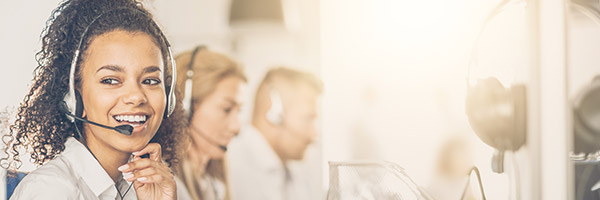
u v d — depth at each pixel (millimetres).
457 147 1131
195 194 1158
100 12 1150
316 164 1145
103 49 1149
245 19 1136
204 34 1144
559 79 892
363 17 1126
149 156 1166
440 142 1131
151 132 1161
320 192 1147
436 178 1135
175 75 1152
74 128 1164
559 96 891
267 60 1136
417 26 1124
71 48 1153
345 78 1134
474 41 1120
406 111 1134
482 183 1121
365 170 1139
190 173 1161
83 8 1151
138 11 1149
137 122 1158
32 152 1164
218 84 1146
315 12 1130
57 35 1151
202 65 1146
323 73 1133
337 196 1145
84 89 1155
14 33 1155
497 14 1112
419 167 1136
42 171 1166
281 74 1135
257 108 1145
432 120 1132
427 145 1132
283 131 1143
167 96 1155
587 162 1117
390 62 1126
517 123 1104
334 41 1130
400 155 1137
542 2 908
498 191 1113
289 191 1149
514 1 1103
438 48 1123
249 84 1142
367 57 1130
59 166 1169
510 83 1107
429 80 1127
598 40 1104
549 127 895
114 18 1149
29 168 1165
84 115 1159
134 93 1153
